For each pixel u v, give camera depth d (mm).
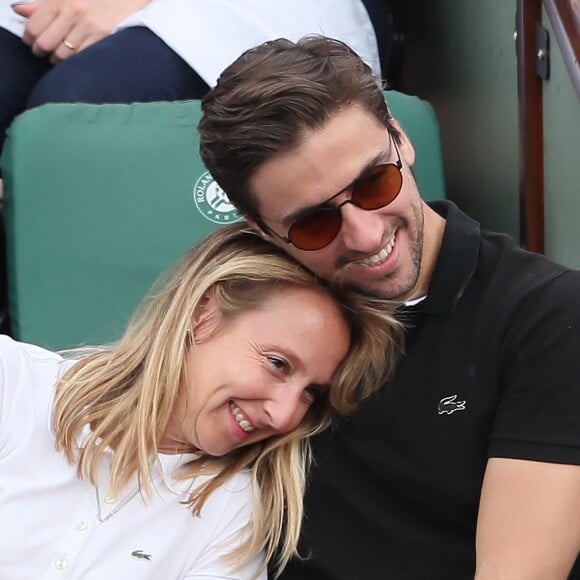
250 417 7742
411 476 7492
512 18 10305
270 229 7230
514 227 10664
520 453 6902
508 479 6898
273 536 7895
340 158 6738
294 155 6730
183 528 7922
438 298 7387
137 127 9781
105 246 9461
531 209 10016
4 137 11156
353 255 7035
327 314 7582
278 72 6801
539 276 7281
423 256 7449
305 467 7938
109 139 9703
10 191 9570
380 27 11766
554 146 9539
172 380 7863
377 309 7340
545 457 6836
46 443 8039
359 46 10969
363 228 6875
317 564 7758
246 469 8133
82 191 9562
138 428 7906
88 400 8094
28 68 11234
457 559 7441
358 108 6785
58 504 7887
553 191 9680
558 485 6793
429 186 9852
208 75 10320
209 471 8078
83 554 7734
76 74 10297
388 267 7074
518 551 6730
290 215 6973
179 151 9703
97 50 10422
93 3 10969
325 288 7645
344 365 7641
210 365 7770
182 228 9516
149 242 9477
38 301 9352
